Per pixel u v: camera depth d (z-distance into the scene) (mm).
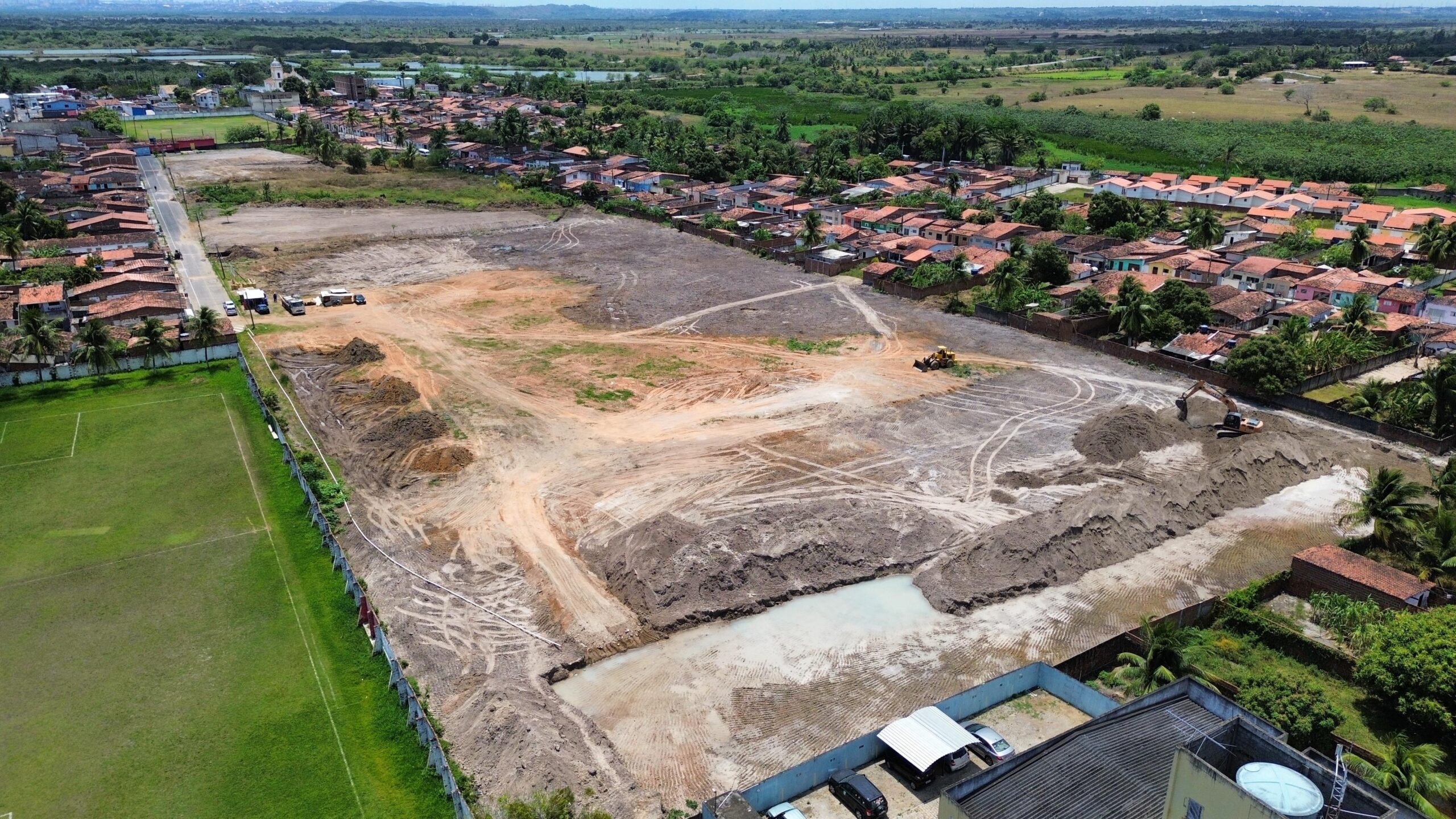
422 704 51594
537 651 56469
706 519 70938
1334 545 68062
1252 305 117250
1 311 109812
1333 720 47688
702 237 168125
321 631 58094
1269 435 85875
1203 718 39750
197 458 81812
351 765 47406
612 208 188125
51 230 153375
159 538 68625
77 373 100438
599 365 105625
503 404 94312
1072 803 35031
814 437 86625
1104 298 118500
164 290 124688
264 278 139125
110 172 197250
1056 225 167625
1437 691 48375
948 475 79125
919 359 106875
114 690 52656
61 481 77188
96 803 44875
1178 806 32219
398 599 61469
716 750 49125
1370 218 164625
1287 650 57094
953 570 64375
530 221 179875
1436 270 137000
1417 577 61562
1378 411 91312
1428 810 41562
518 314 124000
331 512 72000
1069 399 95750
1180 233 162375
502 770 46000
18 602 60625
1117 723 39344
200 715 50781
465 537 69500
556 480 78375
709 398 96125
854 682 54469
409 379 100812
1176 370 103562
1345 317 110688
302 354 108312
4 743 48656
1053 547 66000
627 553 65250
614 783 45750
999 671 55531
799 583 63344
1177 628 55531
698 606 60406
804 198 193500
